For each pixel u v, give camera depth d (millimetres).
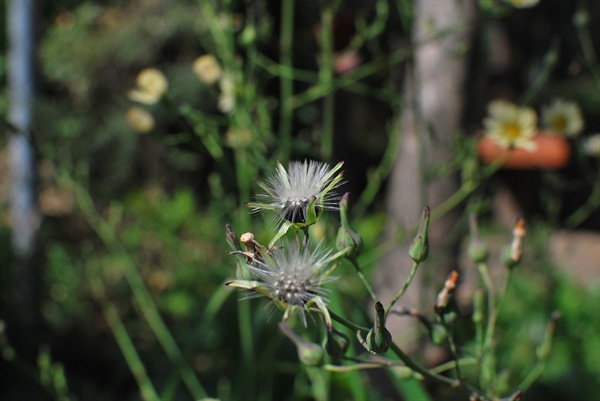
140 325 901
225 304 833
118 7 1519
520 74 1380
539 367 378
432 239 610
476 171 491
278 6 655
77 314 916
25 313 871
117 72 1473
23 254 871
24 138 475
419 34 595
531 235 726
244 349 505
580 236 1708
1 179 1016
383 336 261
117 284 942
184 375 484
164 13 1484
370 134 1967
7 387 793
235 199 508
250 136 480
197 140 520
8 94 864
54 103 982
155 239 989
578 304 950
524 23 1301
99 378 854
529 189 1260
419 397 420
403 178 624
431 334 316
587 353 882
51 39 1463
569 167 1753
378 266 648
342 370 299
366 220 937
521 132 467
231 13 473
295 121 806
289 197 250
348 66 541
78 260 949
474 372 632
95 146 1421
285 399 688
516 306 833
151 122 496
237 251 254
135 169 1456
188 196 1276
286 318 247
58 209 1010
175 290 917
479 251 345
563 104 501
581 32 514
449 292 304
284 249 255
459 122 597
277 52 661
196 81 1404
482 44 583
